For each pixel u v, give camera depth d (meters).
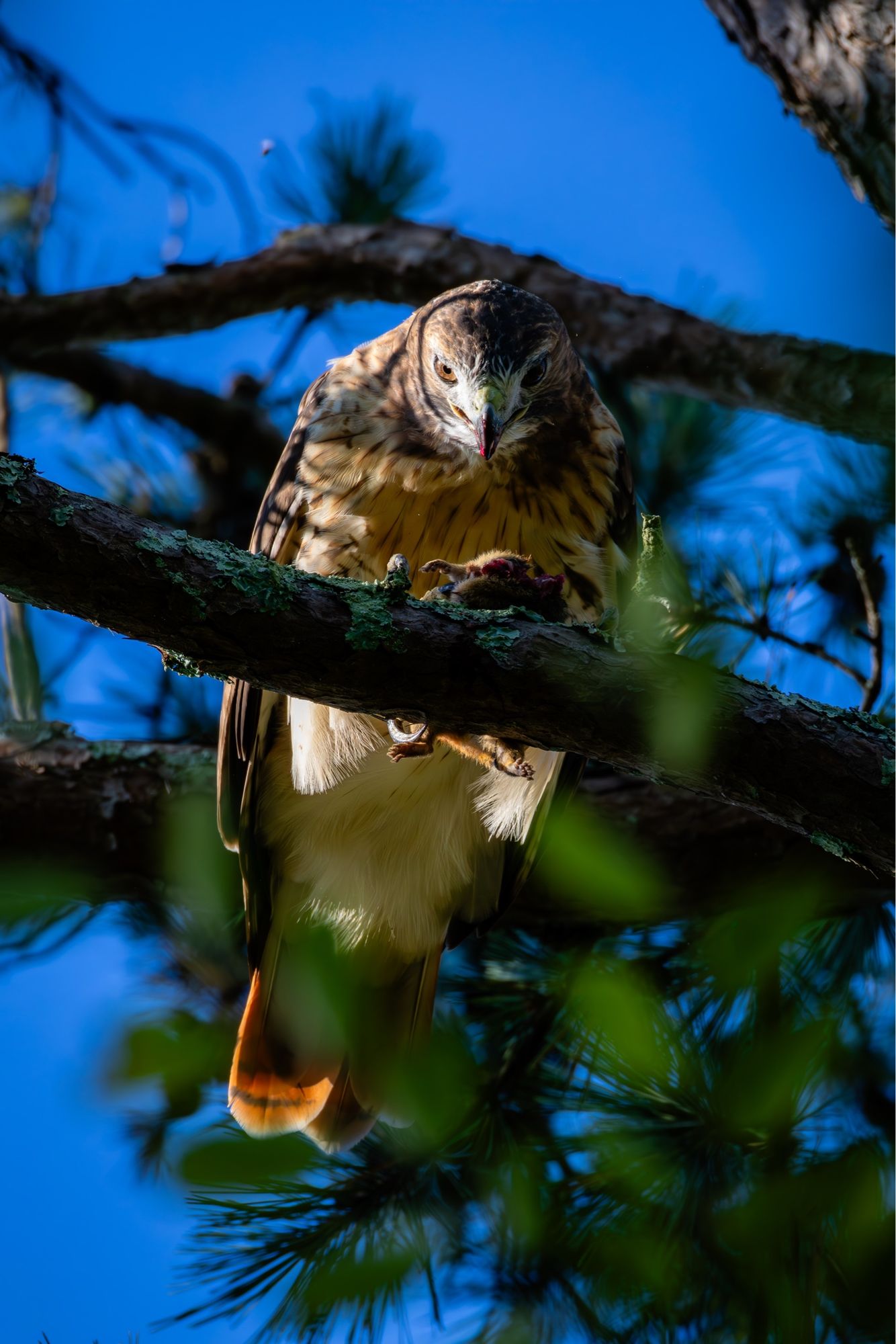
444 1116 6.72
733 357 9.87
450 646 5.74
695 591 7.79
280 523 8.63
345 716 8.44
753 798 5.95
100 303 10.60
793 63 7.23
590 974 5.52
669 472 10.05
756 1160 5.73
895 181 6.99
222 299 10.70
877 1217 5.15
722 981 6.05
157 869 8.70
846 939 7.32
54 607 5.60
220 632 5.61
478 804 8.66
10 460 5.36
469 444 8.36
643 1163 5.71
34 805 8.65
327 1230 6.36
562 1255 5.82
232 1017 8.88
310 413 8.80
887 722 7.13
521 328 8.64
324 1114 8.53
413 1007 8.96
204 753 8.91
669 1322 5.67
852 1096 6.12
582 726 5.84
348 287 10.84
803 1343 5.10
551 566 8.78
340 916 9.06
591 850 5.12
